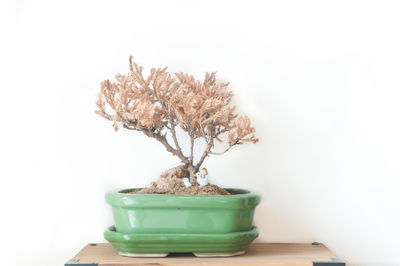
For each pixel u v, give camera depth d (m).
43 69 1.29
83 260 1.05
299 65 1.32
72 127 1.28
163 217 1.07
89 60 1.29
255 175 1.30
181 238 1.05
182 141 1.28
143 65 1.30
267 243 1.29
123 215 1.09
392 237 1.30
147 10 1.31
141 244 1.06
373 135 1.31
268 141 1.31
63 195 1.28
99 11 1.30
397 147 1.31
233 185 1.30
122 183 1.28
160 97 1.17
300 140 1.31
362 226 1.30
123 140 1.29
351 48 1.32
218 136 1.29
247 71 1.31
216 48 1.31
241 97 1.31
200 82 1.28
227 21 1.32
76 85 1.29
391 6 1.32
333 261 1.05
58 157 1.28
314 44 1.32
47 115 1.28
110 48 1.30
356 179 1.31
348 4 1.33
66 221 1.27
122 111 1.10
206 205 1.06
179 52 1.31
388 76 1.32
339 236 1.30
